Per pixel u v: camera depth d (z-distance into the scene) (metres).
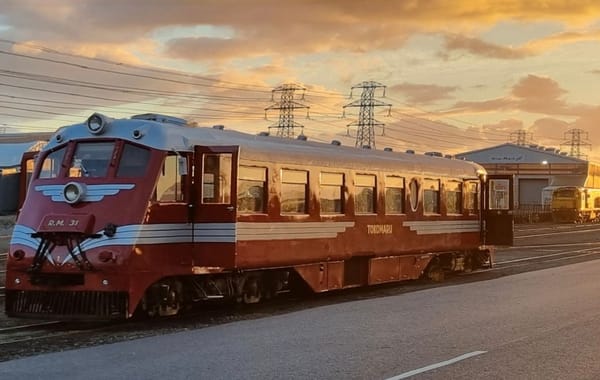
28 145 44.59
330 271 15.93
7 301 11.90
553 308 12.87
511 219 21.84
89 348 9.52
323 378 7.57
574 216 69.19
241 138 14.24
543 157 92.50
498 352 8.88
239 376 7.68
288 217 14.45
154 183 12.05
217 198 12.85
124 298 11.45
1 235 31.00
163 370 8.00
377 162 17.36
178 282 12.54
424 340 9.74
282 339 9.98
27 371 8.00
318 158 15.42
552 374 7.72
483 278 20.28
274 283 14.70
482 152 95.38
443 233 19.92
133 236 11.62
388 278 17.94
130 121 12.55
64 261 11.52
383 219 17.47
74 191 11.91
